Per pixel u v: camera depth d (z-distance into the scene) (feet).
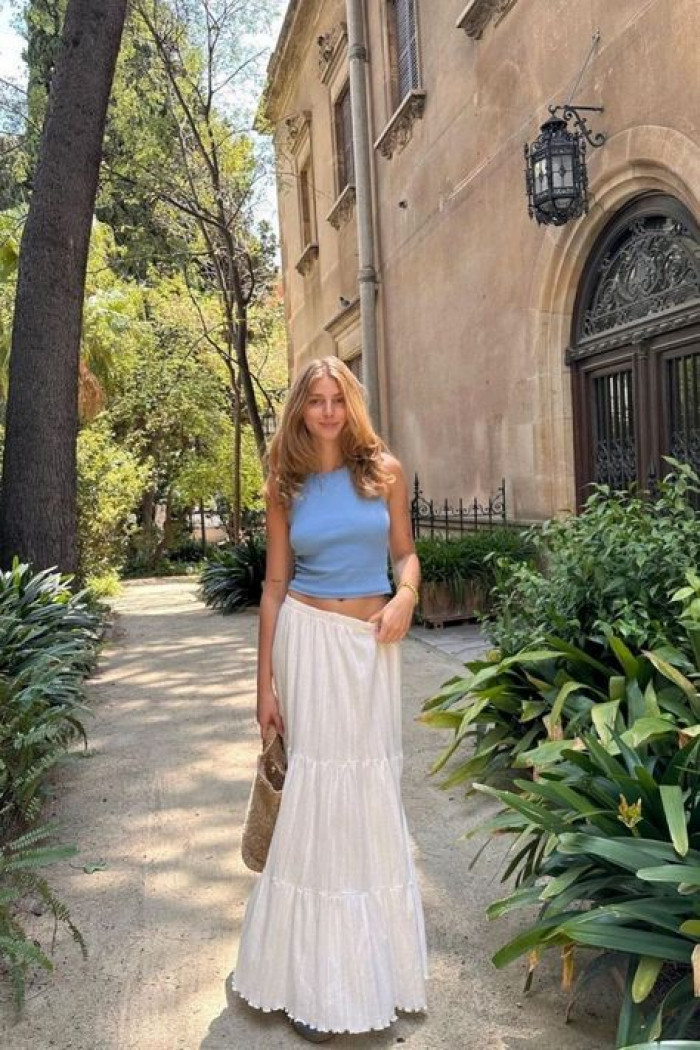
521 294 24.45
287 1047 6.95
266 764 7.59
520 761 9.14
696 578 9.70
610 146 19.49
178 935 8.77
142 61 43.39
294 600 7.29
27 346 20.49
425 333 32.89
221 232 46.06
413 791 12.52
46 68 51.93
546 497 23.54
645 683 9.99
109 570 41.60
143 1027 7.27
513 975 7.86
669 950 6.12
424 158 31.91
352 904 6.93
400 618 7.11
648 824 7.18
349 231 42.55
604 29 19.52
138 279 66.18
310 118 49.32
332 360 7.40
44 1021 7.39
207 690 19.74
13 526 20.45
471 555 25.02
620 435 21.39
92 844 11.14
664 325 18.81
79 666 17.37
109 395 49.24
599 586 11.71
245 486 69.87
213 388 67.31
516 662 11.67
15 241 32.24
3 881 8.79
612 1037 6.93
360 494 7.22
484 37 25.98
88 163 20.74
